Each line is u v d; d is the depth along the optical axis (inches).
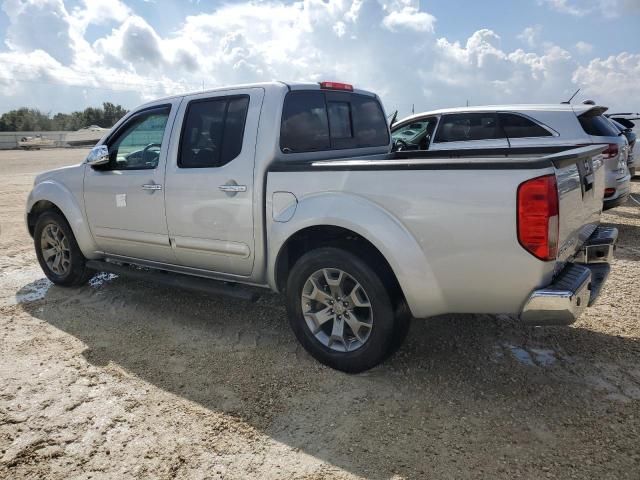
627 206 390.9
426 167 112.9
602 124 279.7
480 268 110.1
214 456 100.2
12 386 126.3
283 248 138.4
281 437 105.7
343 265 125.5
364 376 129.3
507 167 104.6
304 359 139.5
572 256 126.3
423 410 113.8
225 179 145.3
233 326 162.7
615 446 100.0
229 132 147.7
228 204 145.5
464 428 107.0
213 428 109.0
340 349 131.7
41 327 163.6
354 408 115.2
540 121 278.1
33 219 211.5
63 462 98.7
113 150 179.8
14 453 101.3
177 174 156.2
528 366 132.9
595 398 117.2
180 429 108.8
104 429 108.9
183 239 158.9
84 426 109.9
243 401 119.3
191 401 119.6
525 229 104.0
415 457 98.3
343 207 123.6
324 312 134.2
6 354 144.2
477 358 137.6
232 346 148.4
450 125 300.4
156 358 141.6
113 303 185.0
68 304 184.9
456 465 95.8
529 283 106.8
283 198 134.9
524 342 146.8
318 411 114.4
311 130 153.6
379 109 188.9
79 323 166.9
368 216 119.8
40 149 1900.8
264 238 141.6
